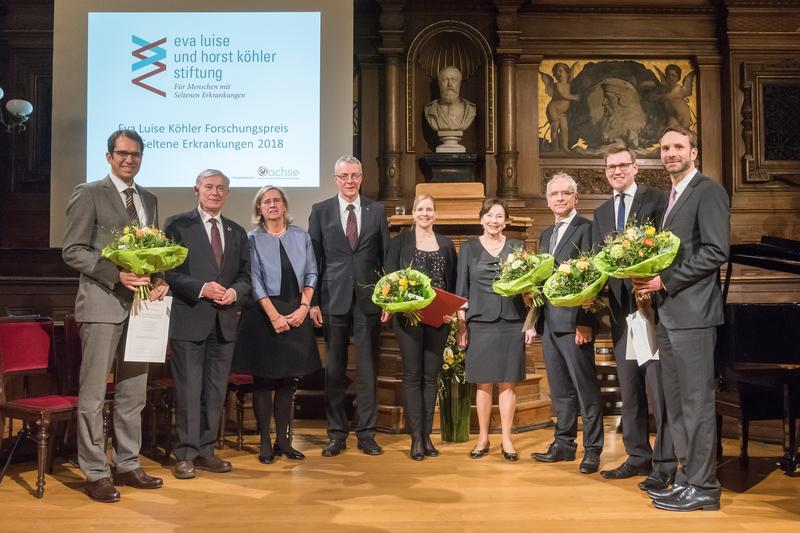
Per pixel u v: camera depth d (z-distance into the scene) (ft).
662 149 9.57
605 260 9.43
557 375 12.11
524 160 23.20
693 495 9.40
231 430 15.08
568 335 11.60
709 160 23.21
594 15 23.29
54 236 20.49
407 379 12.47
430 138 23.38
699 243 9.30
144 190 10.89
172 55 20.56
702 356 9.18
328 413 12.81
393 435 14.71
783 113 22.90
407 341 12.44
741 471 11.48
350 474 11.30
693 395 9.23
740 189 22.75
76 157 20.47
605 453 12.79
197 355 11.18
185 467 11.00
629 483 10.69
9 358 11.06
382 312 12.84
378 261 13.04
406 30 23.16
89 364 9.98
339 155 20.65
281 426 12.44
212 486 10.57
